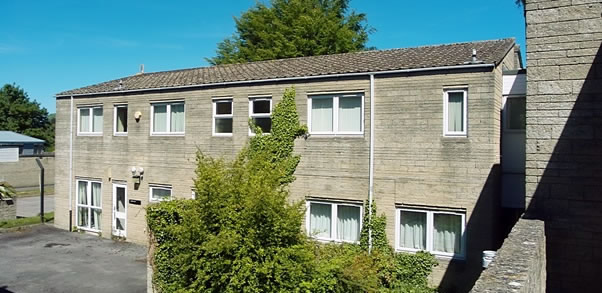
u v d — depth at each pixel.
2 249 16.78
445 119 12.00
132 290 12.44
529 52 8.12
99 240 18.34
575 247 7.75
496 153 11.62
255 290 8.31
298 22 35.84
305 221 13.87
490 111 11.34
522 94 12.02
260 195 8.60
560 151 7.88
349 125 13.48
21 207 28.19
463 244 11.75
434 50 14.45
